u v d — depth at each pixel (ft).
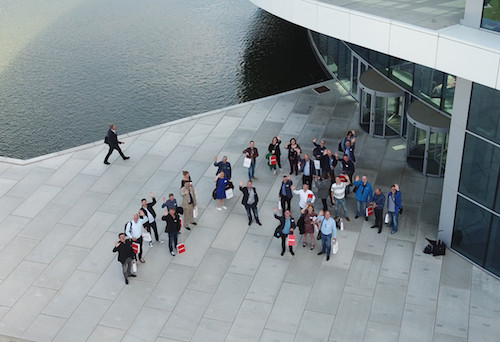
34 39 118.93
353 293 61.87
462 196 62.08
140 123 94.48
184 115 95.55
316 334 57.98
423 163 76.64
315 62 107.24
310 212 64.39
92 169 81.46
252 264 65.82
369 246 67.10
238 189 76.43
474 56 51.98
